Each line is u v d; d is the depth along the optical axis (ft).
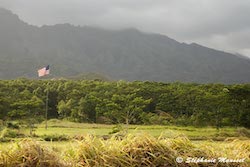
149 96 215.51
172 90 217.36
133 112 183.11
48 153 11.27
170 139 12.87
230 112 176.04
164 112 199.62
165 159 11.71
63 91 241.14
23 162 10.80
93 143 12.08
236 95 178.91
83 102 204.95
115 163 11.50
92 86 241.14
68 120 209.36
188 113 197.47
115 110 181.37
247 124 172.65
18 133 105.09
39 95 234.17
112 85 234.99
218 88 218.18
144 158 11.66
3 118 175.01
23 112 175.83
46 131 131.44
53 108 237.04
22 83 248.73
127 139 12.32
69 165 11.32
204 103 186.39
